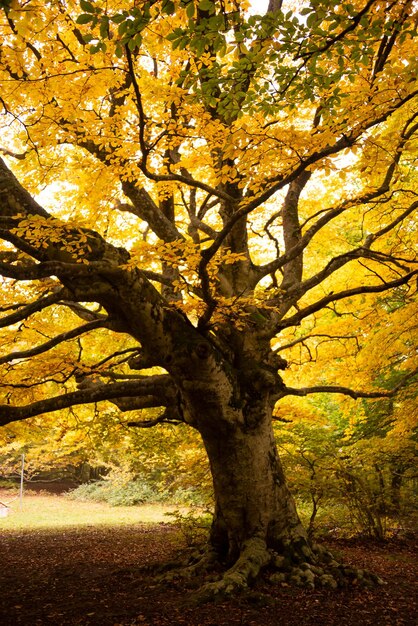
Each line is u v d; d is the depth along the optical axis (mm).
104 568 7516
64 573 7184
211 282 6258
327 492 8898
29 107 6312
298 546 6336
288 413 9031
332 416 14734
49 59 5469
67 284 5246
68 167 7961
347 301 10023
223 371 6090
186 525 8844
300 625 4758
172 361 5844
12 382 7797
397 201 8344
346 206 6723
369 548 8797
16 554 9062
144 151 4625
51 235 4301
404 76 4238
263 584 5809
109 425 9062
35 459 22656
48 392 9734
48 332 8492
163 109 6590
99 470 29156
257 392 6586
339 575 6105
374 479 9977
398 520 10188
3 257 5035
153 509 19781
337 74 4000
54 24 5227
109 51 5387
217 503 6707
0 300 6977
